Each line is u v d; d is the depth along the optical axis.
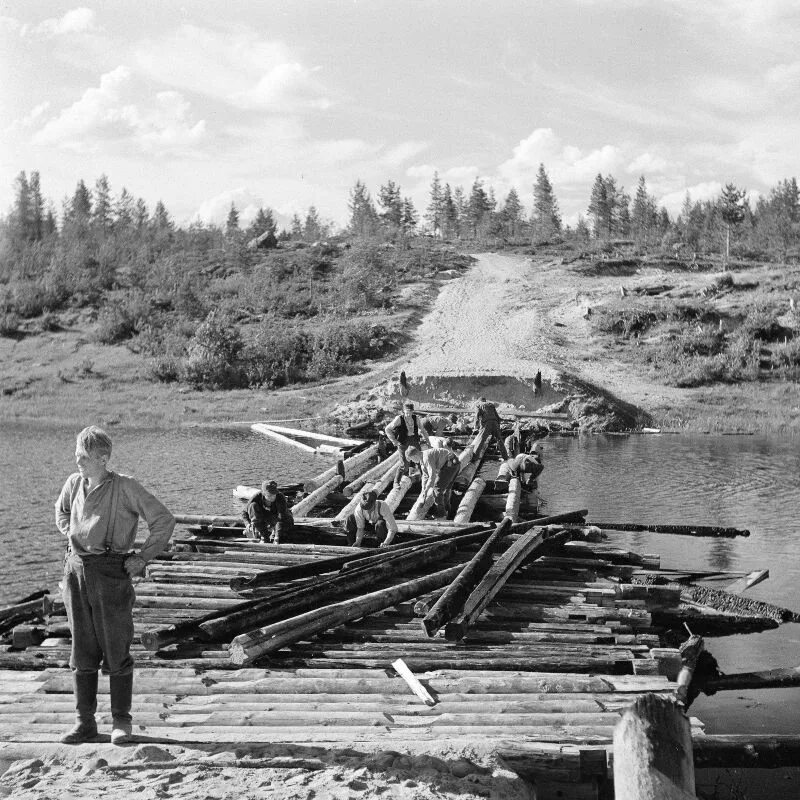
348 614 8.27
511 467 17.86
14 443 32.34
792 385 48.84
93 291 75.06
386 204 148.00
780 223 126.00
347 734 5.49
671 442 34.44
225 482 22.84
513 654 7.56
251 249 97.62
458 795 4.41
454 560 10.81
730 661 9.34
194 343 54.47
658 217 148.25
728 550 15.07
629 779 3.45
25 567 13.80
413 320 63.69
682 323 58.12
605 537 14.48
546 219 149.12
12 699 6.25
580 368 50.56
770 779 6.46
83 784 4.54
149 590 9.42
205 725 5.65
